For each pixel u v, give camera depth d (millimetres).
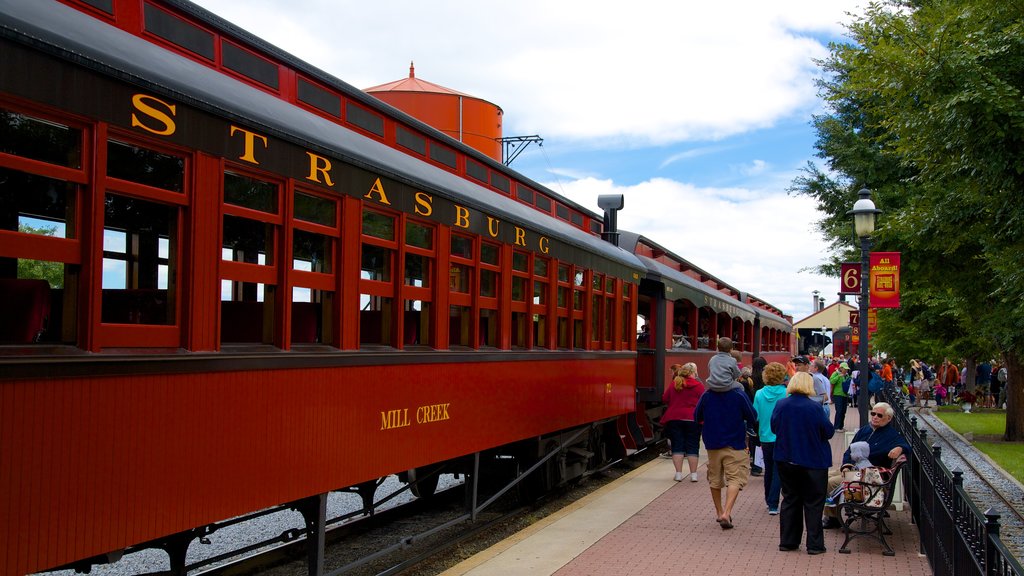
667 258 17688
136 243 4672
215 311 4660
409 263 6867
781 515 7879
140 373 4129
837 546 8078
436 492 11484
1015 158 6992
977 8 7234
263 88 5520
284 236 5223
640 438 14664
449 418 7453
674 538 8320
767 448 9609
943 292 15438
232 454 4750
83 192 3902
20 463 3523
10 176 3855
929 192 9227
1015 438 18828
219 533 9008
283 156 5219
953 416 26672
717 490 8891
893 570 7137
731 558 7504
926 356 26625
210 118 4629
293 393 5297
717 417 8844
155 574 5344
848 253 18797
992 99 6727
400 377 6617
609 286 12562
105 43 4051
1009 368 18906
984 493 12367
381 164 6324
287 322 5250
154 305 4578
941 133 7469
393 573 7227
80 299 3879
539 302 9852
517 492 10812
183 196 4473
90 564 4500
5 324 4000
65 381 3740
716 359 8961
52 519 3656
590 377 11523
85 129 3902
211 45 5105
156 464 4215
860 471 7945
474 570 7012
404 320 6887
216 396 4637
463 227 7754
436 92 16609
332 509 10141
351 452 5934
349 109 6473
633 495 10805
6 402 3475
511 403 8883
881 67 7875
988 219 8406
